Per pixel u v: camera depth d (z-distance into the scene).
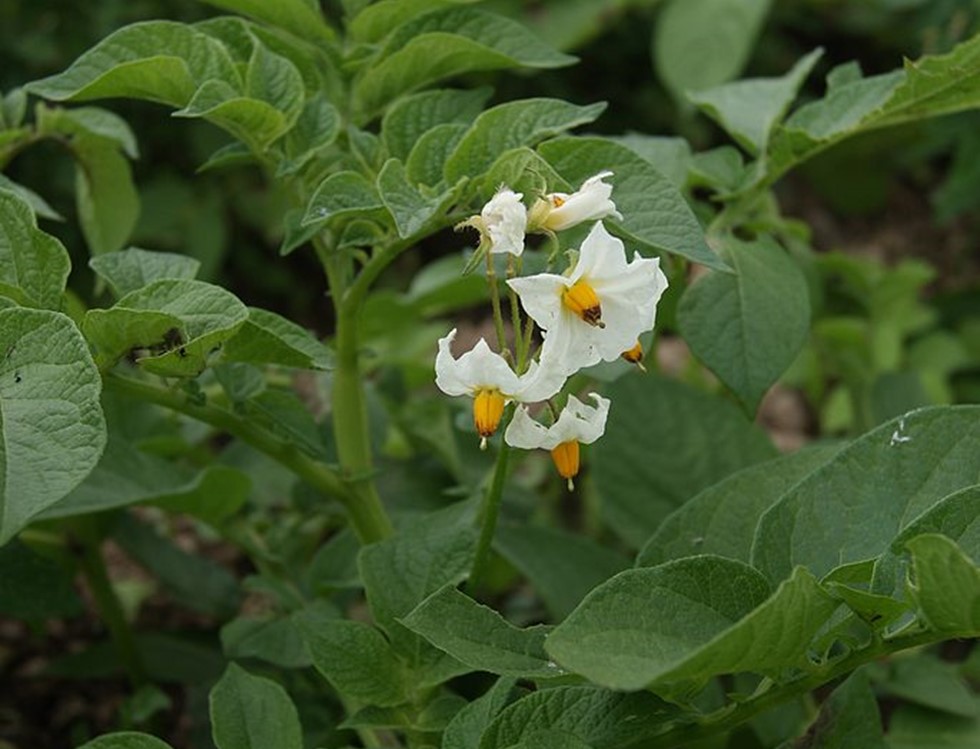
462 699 0.43
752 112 0.52
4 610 0.51
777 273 0.48
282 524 0.59
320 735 0.53
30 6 0.94
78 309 0.50
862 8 1.16
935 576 0.35
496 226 0.38
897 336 0.79
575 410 0.39
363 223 0.44
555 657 0.35
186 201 1.00
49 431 0.35
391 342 0.81
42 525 0.56
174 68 0.44
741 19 1.02
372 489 0.49
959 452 0.40
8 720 0.62
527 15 1.08
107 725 0.62
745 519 0.44
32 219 0.40
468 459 0.59
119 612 0.58
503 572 0.61
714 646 0.34
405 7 0.48
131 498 0.50
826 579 0.38
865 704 0.44
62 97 0.44
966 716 0.49
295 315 1.03
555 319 0.38
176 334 0.41
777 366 0.47
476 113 0.46
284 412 0.47
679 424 0.56
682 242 0.40
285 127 0.45
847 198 1.13
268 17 0.48
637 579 0.37
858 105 0.48
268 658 0.49
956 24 0.86
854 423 0.75
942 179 1.16
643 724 0.39
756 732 0.51
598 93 1.10
